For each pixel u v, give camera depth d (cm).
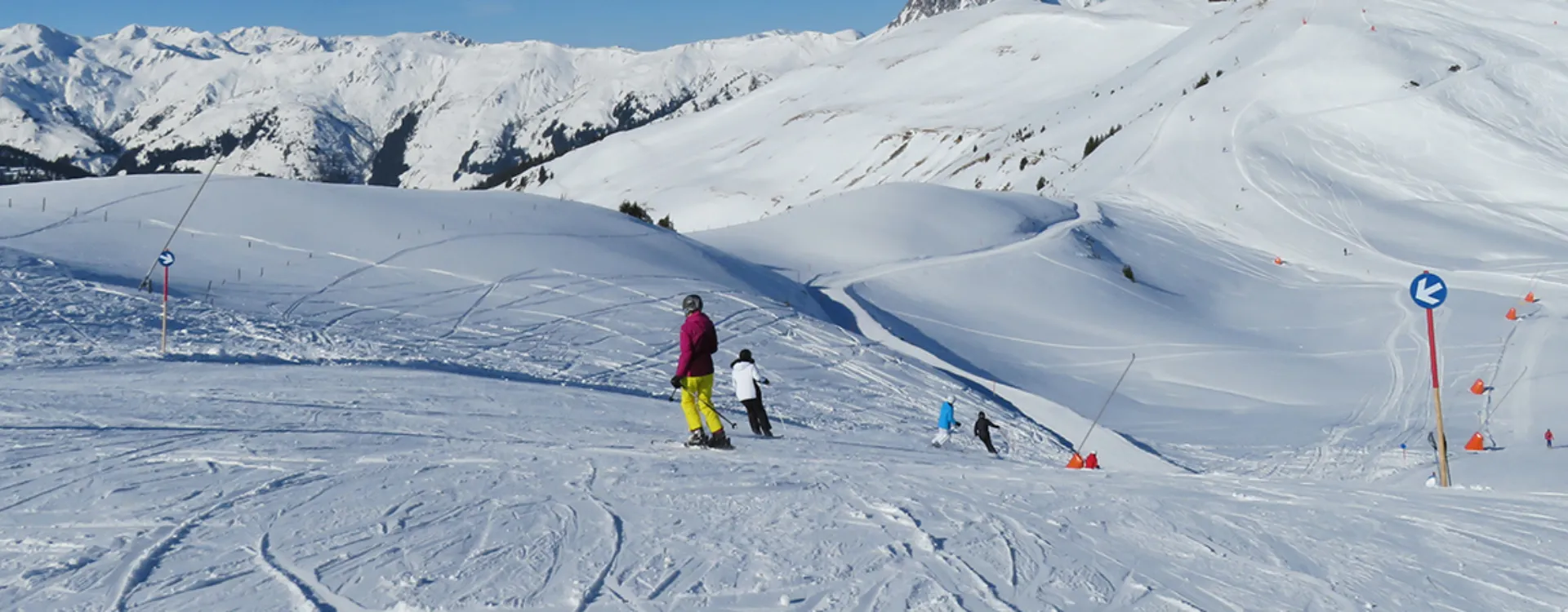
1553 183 7012
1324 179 7456
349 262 2931
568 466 886
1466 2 10431
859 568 566
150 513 655
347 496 722
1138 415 3073
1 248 2511
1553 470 2203
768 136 18950
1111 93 13288
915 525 676
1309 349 4138
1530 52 9044
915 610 497
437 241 3225
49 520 632
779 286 3969
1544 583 553
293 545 588
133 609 471
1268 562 594
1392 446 2680
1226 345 4038
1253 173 7525
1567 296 4775
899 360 2992
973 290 4522
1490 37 9450
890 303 4206
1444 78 8712
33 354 1719
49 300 2170
